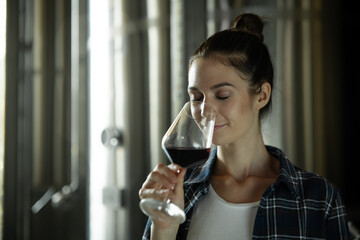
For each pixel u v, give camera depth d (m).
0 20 3.98
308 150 3.05
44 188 3.82
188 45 3.02
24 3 3.96
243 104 1.25
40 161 3.87
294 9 3.03
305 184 1.30
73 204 3.49
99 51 3.33
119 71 3.20
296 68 3.02
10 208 3.91
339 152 3.18
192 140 1.17
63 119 3.75
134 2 3.15
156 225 1.23
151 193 1.17
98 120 3.31
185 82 3.00
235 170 1.34
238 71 1.24
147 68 3.09
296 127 3.01
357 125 4.23
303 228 1.24
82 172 3.42
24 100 3.97
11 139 3.91
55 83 3.80
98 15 3.35
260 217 1.23
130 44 3.15
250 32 1.35
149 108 3.07
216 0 3.01
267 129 1.42
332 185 1.30
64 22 3.72
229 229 1.25
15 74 3.92
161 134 3.03
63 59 3.74
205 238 1.25
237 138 1.27
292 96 3.01
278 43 3.00
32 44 3.90
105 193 3.24
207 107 1.16
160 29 3.05
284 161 1.32
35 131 3.88
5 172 3.92
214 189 1.32
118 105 3.20
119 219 3.18
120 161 3.18
